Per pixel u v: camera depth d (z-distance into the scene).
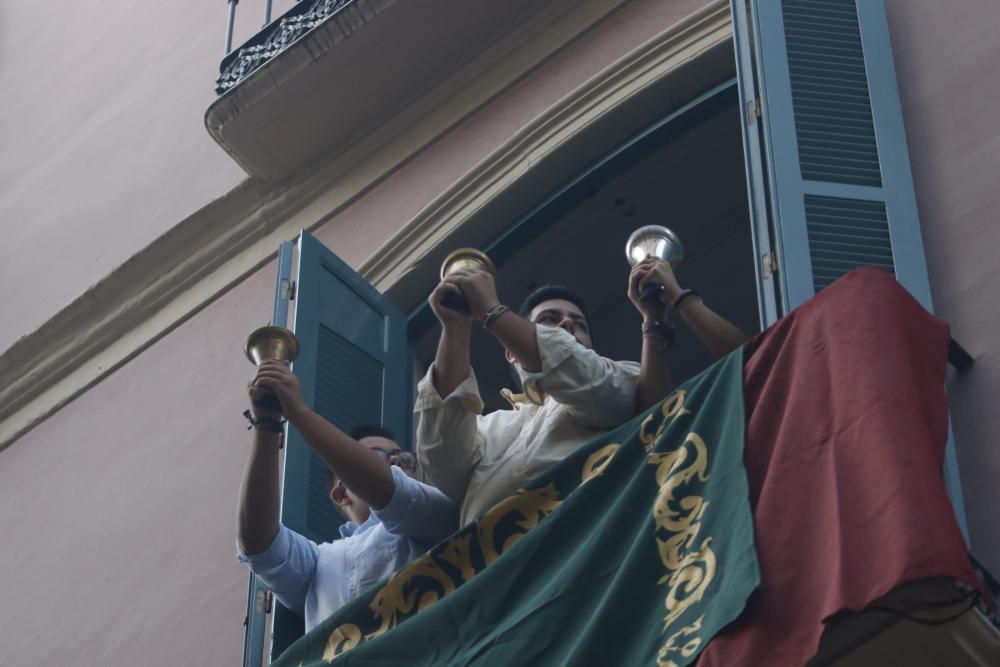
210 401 13.58
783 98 9.95
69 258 15.88
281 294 11.95
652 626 7.47
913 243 9.41
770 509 7.42
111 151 16.42
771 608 7.07
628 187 12.43
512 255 12.65
